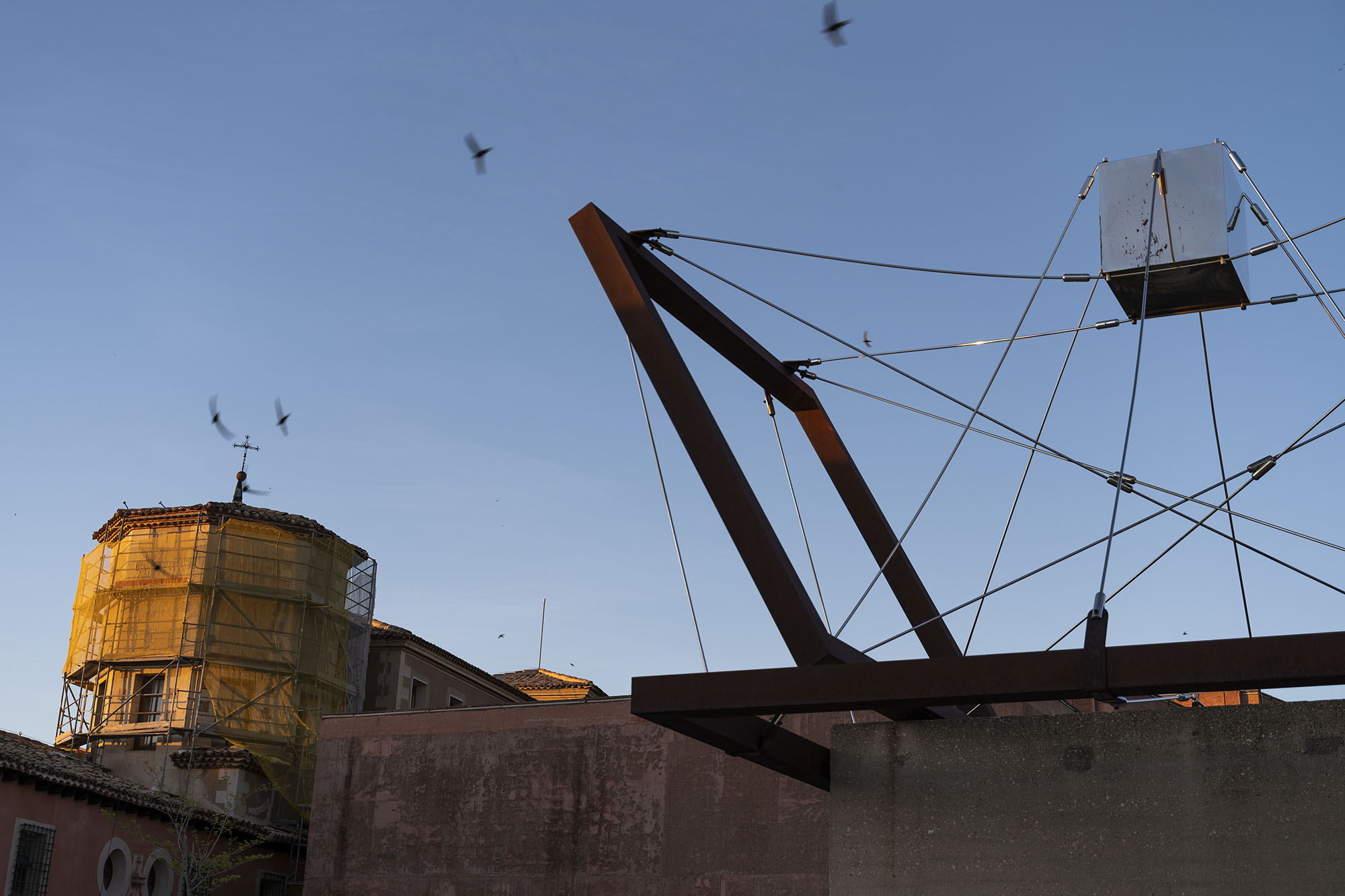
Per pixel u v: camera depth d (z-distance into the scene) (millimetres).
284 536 41188
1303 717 9398
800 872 23531
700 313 13172
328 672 41500
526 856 25844
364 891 26891
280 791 37219
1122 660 8758
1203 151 11852
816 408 14516
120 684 38688
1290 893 9070
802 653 10367
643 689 10023
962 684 9133
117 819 30172
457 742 27328
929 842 10164
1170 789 9609
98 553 41031
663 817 24984
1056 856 9773
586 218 12203
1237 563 11070
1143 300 11141
